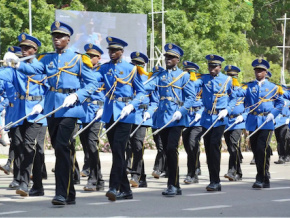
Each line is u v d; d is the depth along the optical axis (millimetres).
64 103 9930
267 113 13672
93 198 11273
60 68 10188
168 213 9664
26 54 11023
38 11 33031
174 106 11898
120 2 37875
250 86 13867
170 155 11742
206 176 16016
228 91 13297
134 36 30875
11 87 11578
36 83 11484
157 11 37562
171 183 11805
